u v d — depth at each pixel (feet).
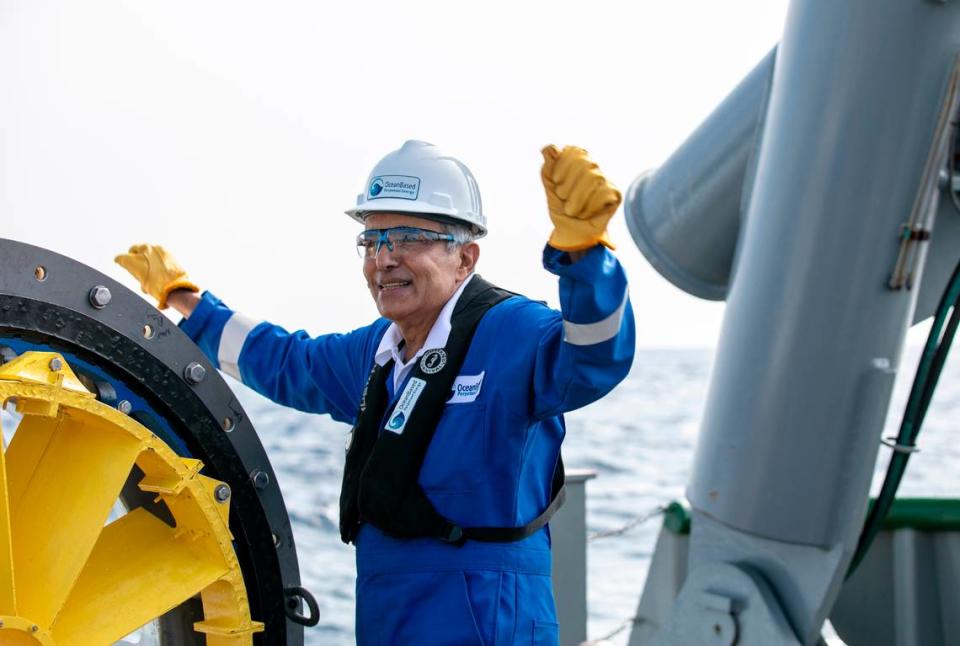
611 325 7.41
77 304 7.06
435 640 8.21
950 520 13.78
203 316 10.40
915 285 10.74
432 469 8.38
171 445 7.72
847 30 10.38
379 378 8.96
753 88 12.14
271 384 10.25
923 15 10.12
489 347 8.48
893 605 14.02
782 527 10.98
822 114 10.52
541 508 8.74
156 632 8.08
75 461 7.37
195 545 7.80
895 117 10.29
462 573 8.27
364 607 8.65
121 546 7.87
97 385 7.30
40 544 7.23
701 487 11.58
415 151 8.83
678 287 13.76
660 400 167.22
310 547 43.27
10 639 6.67
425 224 8.57
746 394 11.10
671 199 13.11
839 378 10.69
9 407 6.91
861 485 10.90
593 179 6.95
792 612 11.18
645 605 14.89
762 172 11.12
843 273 10.55
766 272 10.95
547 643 8.50
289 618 8.41
